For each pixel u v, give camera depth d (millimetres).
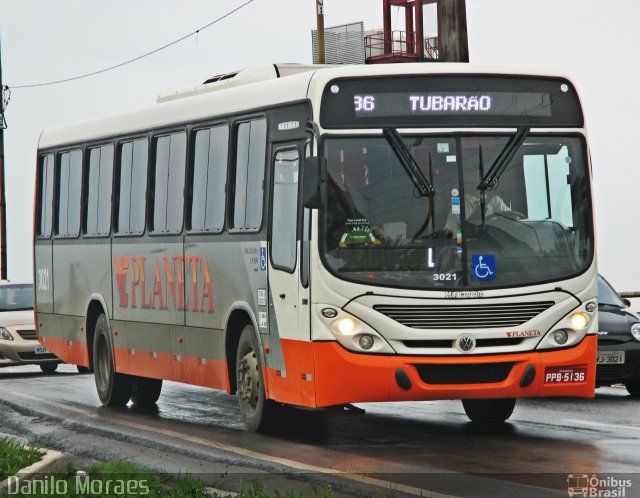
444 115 17266
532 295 16922
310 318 16844
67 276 26438
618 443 17016
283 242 17750
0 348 33719
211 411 22734
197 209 20844
